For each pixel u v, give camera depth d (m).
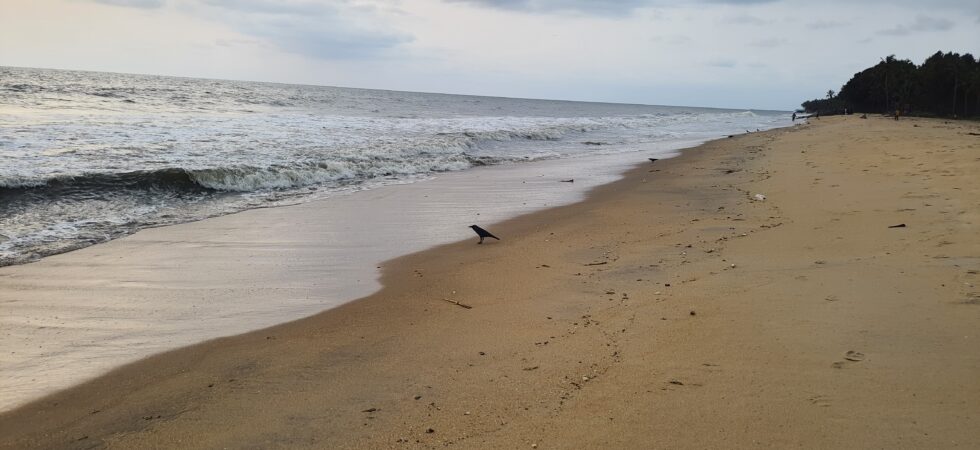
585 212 11.66
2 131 19.12
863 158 17.98
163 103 40.69
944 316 5.08
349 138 24.41
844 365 4.30
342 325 5.85
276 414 4.05
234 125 27.11
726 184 14.68
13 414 4.15
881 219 9.09
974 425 3.44
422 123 37.72
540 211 11.95
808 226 9.12
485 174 17.77
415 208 12.34
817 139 28.52
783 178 14.86
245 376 4.69
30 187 11.77
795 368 4.30
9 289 6.93
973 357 4.30
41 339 5.52
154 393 4.44
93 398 4.39
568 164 20.52
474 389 4.32
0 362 5.01
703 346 4.81
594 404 3.99
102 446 3.71
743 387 4.08
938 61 83.12
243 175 14.30
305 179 15.45
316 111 46.09
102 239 9.35
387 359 4.95
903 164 15.49
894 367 4.21
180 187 13.30
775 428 3.54
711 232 9.20
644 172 18.08
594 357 4.78
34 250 8.57
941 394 3.81
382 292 6.94
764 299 5.80
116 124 23.83
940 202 9.98
